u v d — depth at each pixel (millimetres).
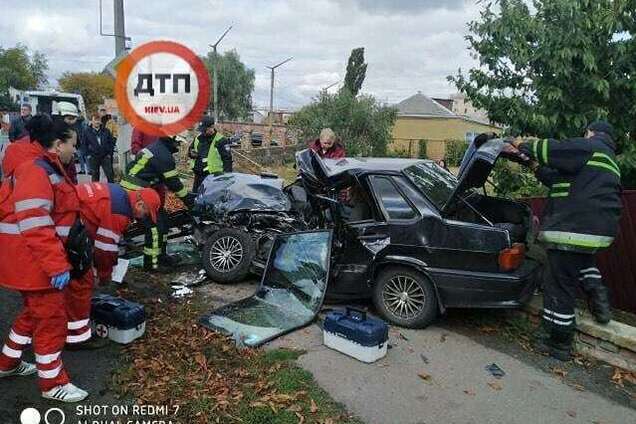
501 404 3758
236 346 4328
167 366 3920
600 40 5930
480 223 4934
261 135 32656
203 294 5633
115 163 14531
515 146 4469
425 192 4961
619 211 4273
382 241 4941
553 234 4320
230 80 45031
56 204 3357
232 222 5992
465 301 4691
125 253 6789
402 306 4953
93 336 4344
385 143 26031
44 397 3465
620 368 4379
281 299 5227
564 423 3578
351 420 3428
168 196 9430
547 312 4492
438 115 50250
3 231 3193
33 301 3277
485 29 6410
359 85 44344
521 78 6449
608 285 5566
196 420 3332
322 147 7109
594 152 4211
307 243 5312
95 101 61156
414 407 3641
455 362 4344
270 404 3500
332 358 4277
